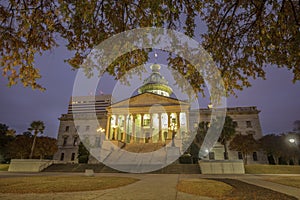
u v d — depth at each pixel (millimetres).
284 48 3914
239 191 6359
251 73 4691
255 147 30875
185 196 5383
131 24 3660
